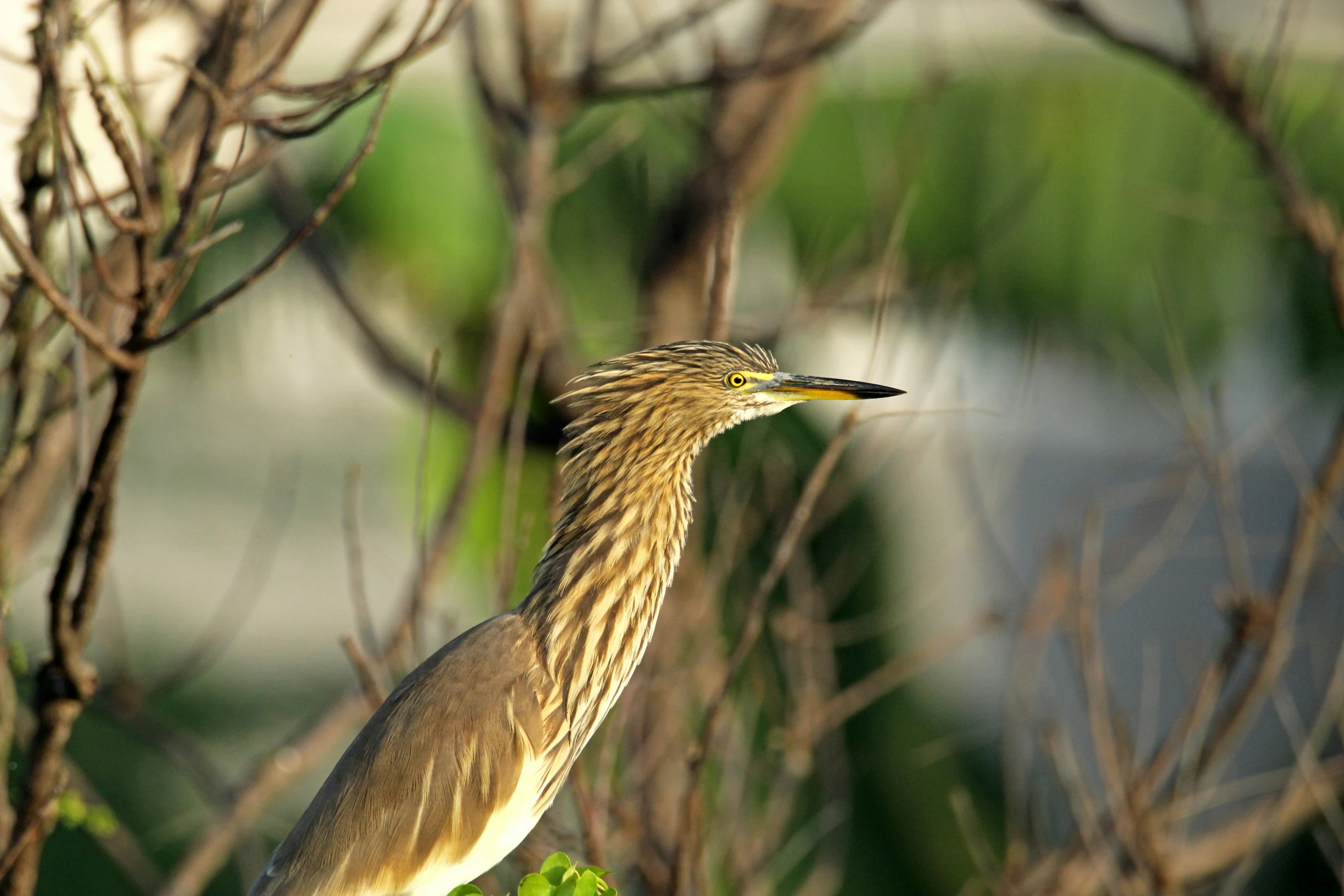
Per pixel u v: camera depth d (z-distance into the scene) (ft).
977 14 51.88
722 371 25.12
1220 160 51.39
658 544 25.20
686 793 22.66
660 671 31.81
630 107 49.73
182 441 63.10
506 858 28.40
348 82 20.44
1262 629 31.14
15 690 24.12
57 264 23.40
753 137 42.01
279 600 61.98
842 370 46.80
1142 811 30.58
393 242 48.24
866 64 50.16
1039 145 50.72
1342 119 48.16
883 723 49.80
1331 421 57.47
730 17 51.39
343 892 21.79
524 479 46.09
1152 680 46.09
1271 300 54.34
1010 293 51.72
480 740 22.50
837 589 45.65
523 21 37.99
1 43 26.45
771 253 50.65
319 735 37.11
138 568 61.05
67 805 25.79
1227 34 49.01
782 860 38.19
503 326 37.01
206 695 58.08
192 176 19.22
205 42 26.63
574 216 50.24
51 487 27.09
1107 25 38.45
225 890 49.96
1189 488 36.29
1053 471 55.36
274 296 53.26
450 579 45.80
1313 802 38.63
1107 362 53.26
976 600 50.01
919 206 49.80
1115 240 51.49
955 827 49.60
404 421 57.11
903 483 46.96
